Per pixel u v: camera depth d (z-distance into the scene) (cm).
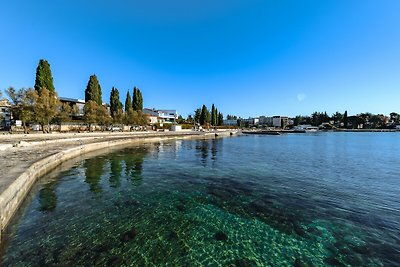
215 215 1023
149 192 1345
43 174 1608
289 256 722
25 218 946
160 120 11394
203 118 12169
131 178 1670
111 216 994
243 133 11362
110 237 814
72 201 1165
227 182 1588
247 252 741
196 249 752
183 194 1314
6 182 991
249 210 1083
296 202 1192
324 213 1048
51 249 728
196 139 6581
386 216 1015
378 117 16212
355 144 5025
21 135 3488
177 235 841
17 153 1958
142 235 834
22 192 1091
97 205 1120
